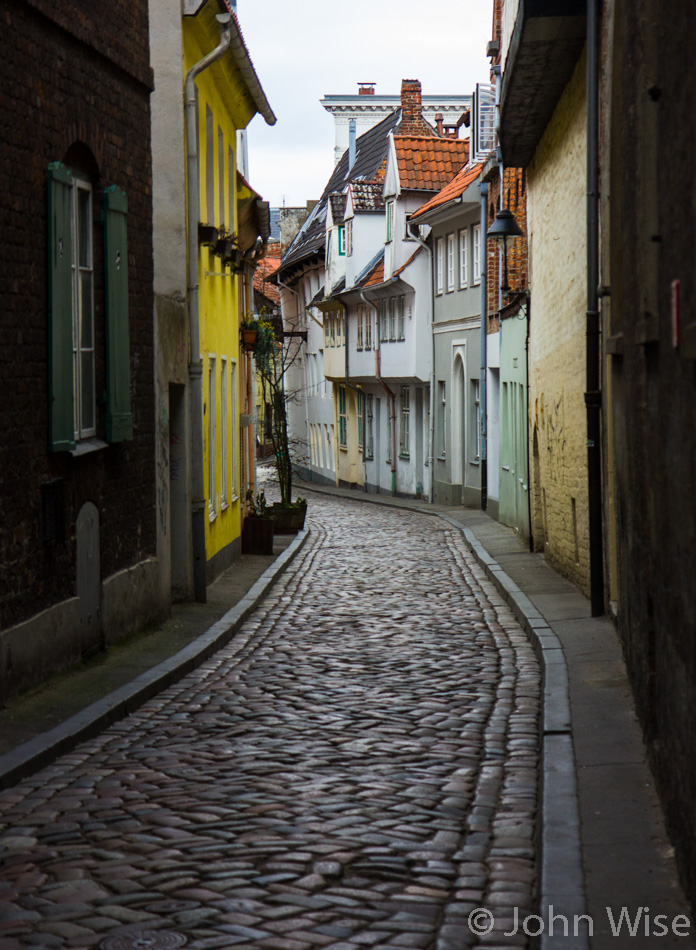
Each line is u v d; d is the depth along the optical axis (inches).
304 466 2390.5
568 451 635.5
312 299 2218.3
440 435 1472.7
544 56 581.9
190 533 606.5
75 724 326.6
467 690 391.5
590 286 501.4
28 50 366.3
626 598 358.0
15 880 214.2
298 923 190.9
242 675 427.8
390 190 1556.3
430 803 259.3
